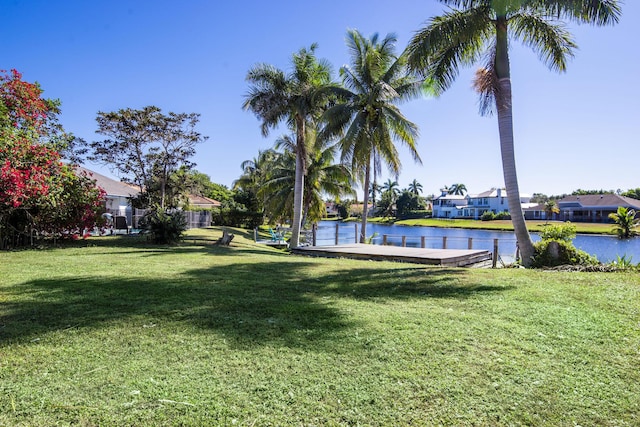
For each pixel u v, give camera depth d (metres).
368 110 17.27
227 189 52.75
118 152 21.30
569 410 2.45
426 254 12.14
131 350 3.31
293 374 2.89
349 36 17.77
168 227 14.55
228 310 4.63
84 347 3.37
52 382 2.71
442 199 84.38
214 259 10.01
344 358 3.19
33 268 7.59
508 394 2.63
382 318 4.32
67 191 12.59
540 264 9.20
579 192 75.62
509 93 9.59
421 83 16.62
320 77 16.61
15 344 3.40
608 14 8.42
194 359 3.14
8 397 2.50
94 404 2.44
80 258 9.31
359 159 17.50
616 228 34.53
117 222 21.84
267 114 16.06
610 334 3.77
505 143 9.61
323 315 4.45
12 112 12.02
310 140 17.17
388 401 2.53
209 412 2.38
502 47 9.59
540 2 8.84
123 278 6.64
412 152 18.36
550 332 3.83
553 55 10.49
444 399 2.56
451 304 4.99
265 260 10.20
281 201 26.58
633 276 6.76
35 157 11.10
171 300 5.07
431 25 9.84
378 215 85.50
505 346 3.47
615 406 2.50
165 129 21.52
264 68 15.91
